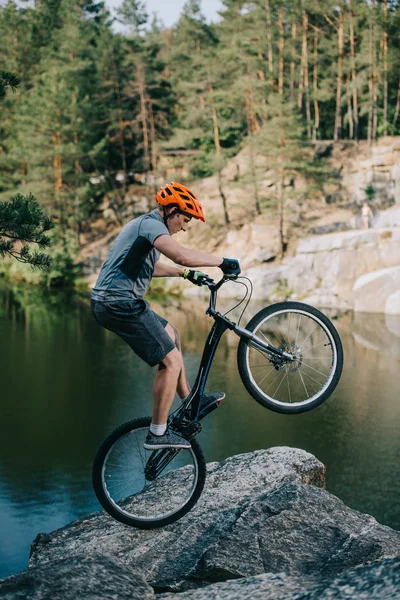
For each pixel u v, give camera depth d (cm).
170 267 389
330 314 3378
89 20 7431
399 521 1266
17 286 4916
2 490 1475
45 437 1819
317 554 377
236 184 4484
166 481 483
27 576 285
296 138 4269
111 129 5862
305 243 3775
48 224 959
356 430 1847
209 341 383
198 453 398
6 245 958
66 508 1395
